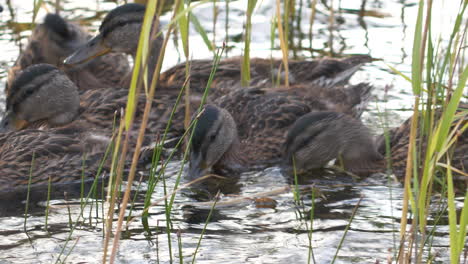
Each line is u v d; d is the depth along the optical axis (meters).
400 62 16.44
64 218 10.18
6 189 11.53
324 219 10.08
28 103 13.46
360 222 9.93
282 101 13.80
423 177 6.90
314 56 16.77
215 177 12.09
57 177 11.86
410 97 15.11
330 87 14.74
